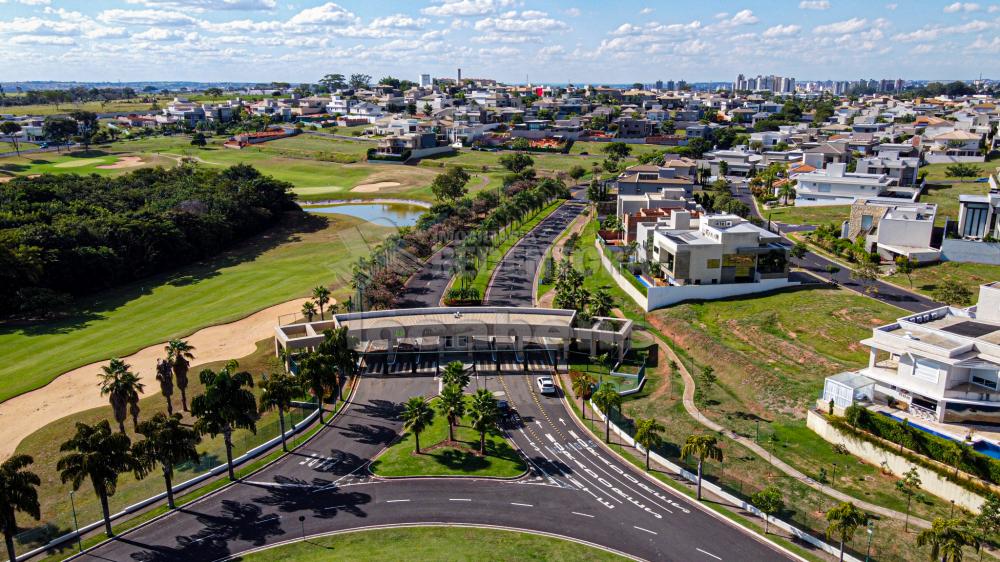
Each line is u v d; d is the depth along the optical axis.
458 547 63.41
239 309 129.88
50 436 84.44
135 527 66.94
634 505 70.06
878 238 143.75
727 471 74.56
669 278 130.62
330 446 82.44
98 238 151.12
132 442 82.75
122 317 129.50
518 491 72.69
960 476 66.69
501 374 102.69
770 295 123.69
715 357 102.81
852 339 102.31
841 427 77.62
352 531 66.12
